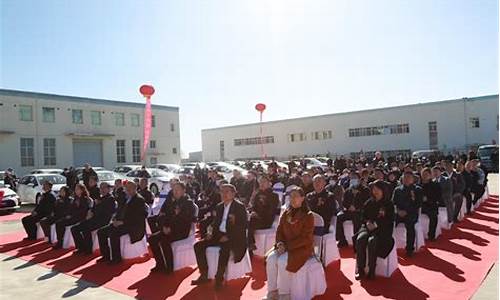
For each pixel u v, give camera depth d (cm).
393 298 479
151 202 920
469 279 533
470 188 1037
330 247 623
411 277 552
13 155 2912
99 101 3488
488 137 3434
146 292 548
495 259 623
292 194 505
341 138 4284
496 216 1007
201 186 1354
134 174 1903
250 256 691
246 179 980
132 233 721
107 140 3525
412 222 668
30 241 963
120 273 645
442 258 637
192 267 656
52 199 1000
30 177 1736
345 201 776
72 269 684
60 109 3206
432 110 3725
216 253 573
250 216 693
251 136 5028
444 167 954
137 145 3756
